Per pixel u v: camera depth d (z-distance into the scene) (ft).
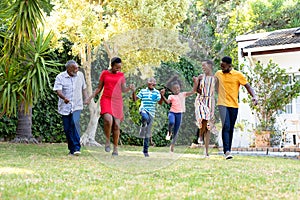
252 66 39.29
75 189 12.14
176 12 35.24
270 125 33.83
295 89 33.27
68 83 22.68
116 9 34.30
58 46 32.17
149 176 15.38
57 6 31.81
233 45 74.18
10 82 27.48
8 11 27.66
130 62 17.85
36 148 27.20
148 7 33.19
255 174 16.46
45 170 16.20
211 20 73.36
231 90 23.04
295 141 38.04
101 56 19.54
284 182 14.43
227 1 71.77
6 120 34.17
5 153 22.97
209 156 23.24
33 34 28.68
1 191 11.48
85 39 31.07
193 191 12.22
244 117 39.88
